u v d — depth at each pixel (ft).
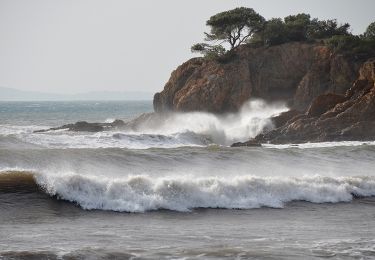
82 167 321.73
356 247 197.26
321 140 636.89
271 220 246.27
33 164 316.81
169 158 371.35
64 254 178.60
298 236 213.87
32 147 454.81
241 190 282.15
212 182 282.36
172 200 265.54
